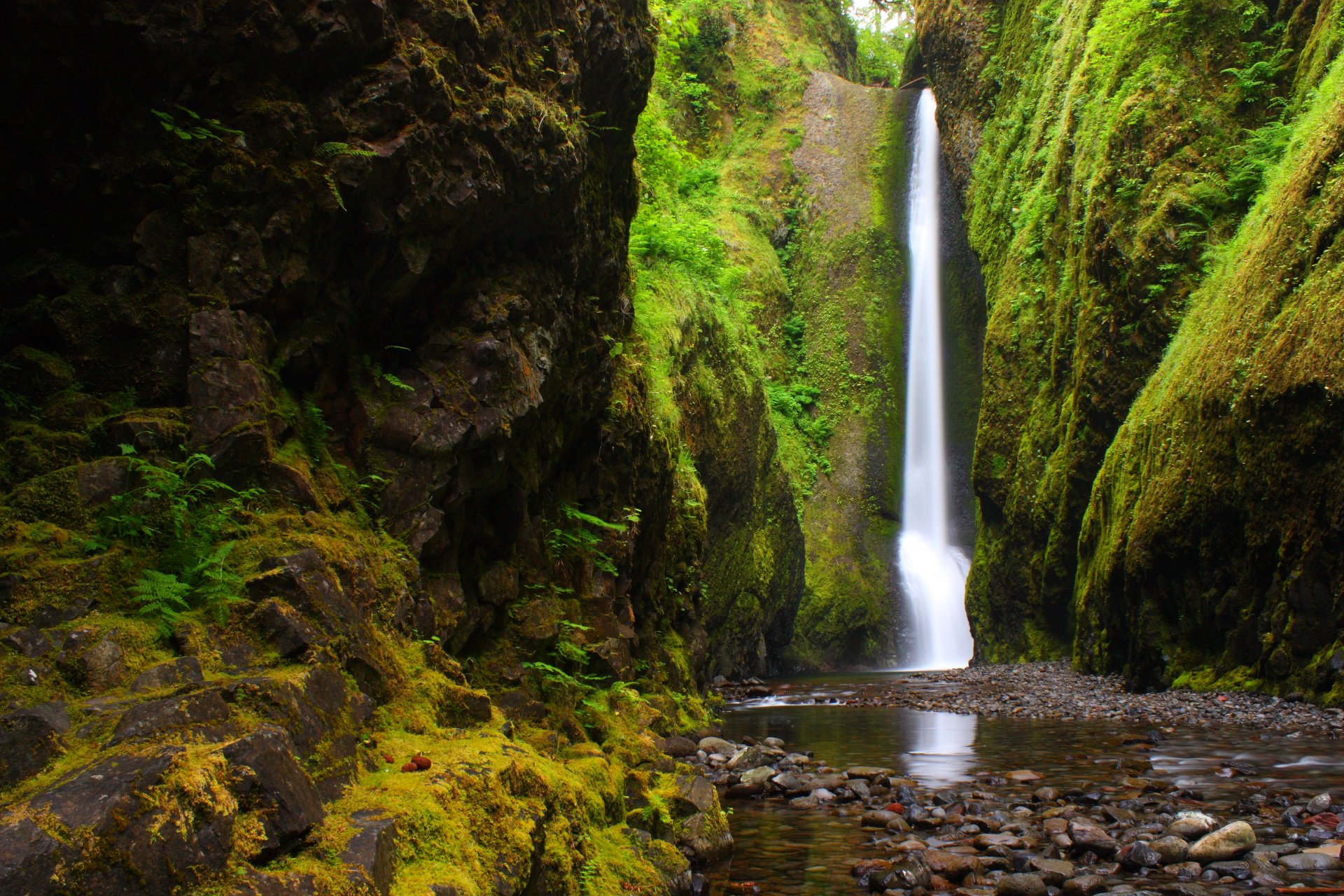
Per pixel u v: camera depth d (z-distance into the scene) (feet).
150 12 13.75
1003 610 83.51
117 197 14.03
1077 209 69.82
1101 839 17.07
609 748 21.97
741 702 55.42
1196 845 16.66
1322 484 37.96
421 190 17.42
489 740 12.96
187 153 14.35
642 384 35.42
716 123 137.49
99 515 11.60
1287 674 39.45
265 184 14.96
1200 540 46.26
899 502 119.65
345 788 9.91
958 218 118.21
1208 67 62.23
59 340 13.21
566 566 26.37
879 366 125.18
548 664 23.00
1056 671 66.03
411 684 13.48
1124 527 54.24
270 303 15.34
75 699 9.05
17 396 12.51
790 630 95.04
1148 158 61.52
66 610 10.27
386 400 17.69
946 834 18.89
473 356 19.51
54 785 7.36
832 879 15.65
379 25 16.38
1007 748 31.53
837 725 40.45
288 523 13.46
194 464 12.94
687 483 52.85
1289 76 59.36
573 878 11.80
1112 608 56.03
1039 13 94.38
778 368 121.90
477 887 9.46
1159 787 23.18
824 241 131.23
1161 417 51.62
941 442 118.62
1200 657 47.26
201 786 7.68
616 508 31.86
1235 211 57.52
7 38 13.04
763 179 133.49
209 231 14.46
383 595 14.85
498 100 19.81
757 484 83.35
